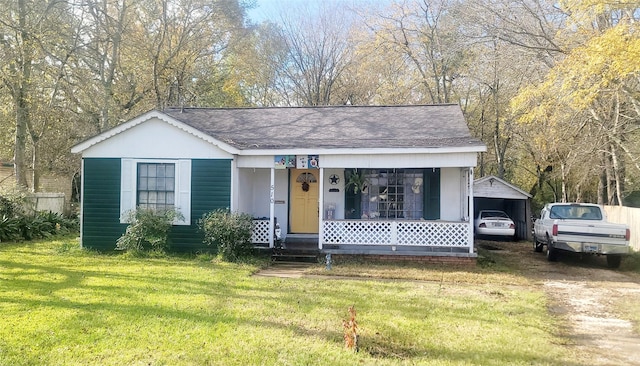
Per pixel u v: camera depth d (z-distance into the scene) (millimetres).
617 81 14641
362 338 5777
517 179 31688
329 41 32781
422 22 29672
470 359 5145
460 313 7137
